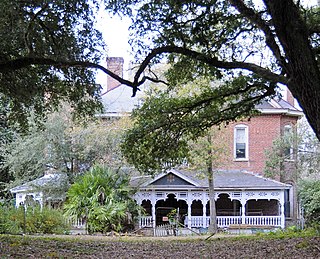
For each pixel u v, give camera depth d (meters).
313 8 9.28
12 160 23.25
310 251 8.16
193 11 9.34
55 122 22.97
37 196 23.33
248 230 21.84
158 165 13.20
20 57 9.16
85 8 8.96
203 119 12.24
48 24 8.98
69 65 8.55
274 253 8.30
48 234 15.21
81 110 11.91
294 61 6.86
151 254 8.90
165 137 12.66
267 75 7.48
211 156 21.42
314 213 21.84
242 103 11.99
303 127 22.89
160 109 12.22
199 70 11.31
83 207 17.92
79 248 9.30
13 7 7.71
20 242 9.57
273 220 23.39
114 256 8.45
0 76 10.22
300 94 6.96
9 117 12.50
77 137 23.39
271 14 6.89
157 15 9.34
